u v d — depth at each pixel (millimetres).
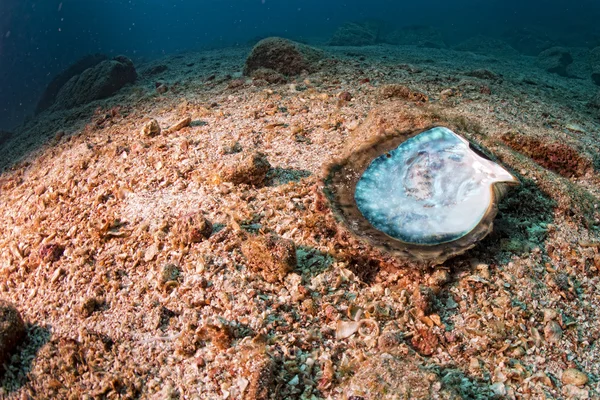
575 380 277
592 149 526
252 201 433
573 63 1894
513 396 274
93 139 765
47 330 377
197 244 391
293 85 791
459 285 336
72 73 1576
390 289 338
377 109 503
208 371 302
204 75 1171
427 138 393
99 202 494
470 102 678
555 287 329
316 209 402
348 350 303
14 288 438
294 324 321
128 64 1295
